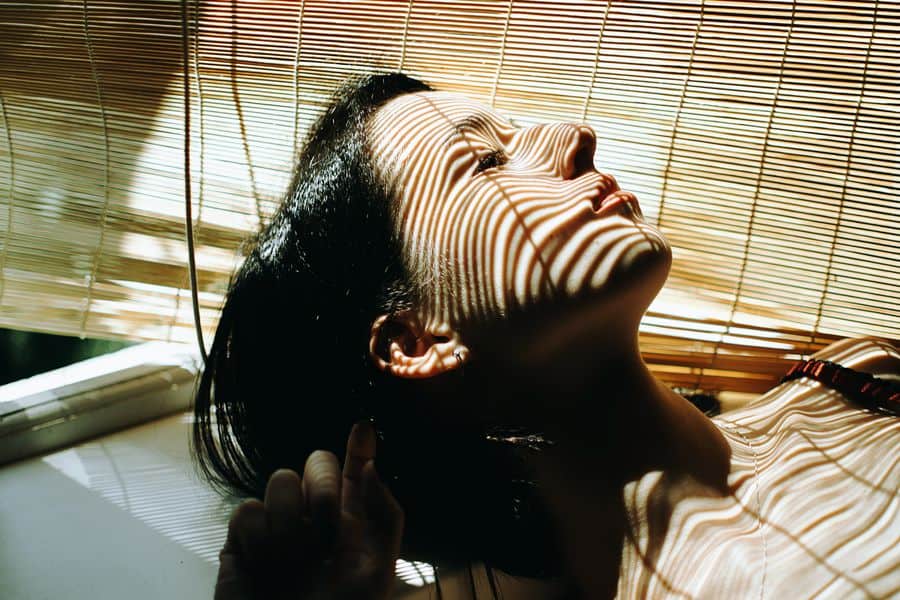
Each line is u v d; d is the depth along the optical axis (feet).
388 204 2.89
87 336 4.44
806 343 3.92
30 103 4.18
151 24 3.86
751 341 3.98
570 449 2.96
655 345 4.05
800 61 3.49
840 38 3.42
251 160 4.09
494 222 2.68
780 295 3.90
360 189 2.94
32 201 4.36
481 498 3.13
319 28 3.81
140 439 3.93
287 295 3.04
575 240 2.61
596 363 2.85
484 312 2.75
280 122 4.00
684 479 2.88
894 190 3.60
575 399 2.92
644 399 2.95
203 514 3.43
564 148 2.80
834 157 3.62
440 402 2.98
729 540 2.71
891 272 3.72
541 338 2.72
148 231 4.29
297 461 3.17
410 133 2.92
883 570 2.47
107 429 3.99
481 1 3.65
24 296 4.43
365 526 2.31
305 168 3.26
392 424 3.05
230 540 2.19
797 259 3.82
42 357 4.62
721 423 3.39
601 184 2.73
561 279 2.61
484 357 2.83
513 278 2.66
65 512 3.44
